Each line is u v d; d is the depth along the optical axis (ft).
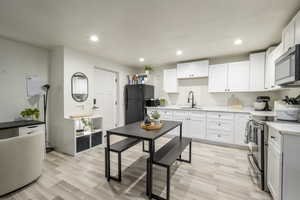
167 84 14.46
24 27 7.09
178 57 12.38
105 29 7.27
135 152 9.61
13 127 7.36
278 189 4.58
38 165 6.47
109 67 13.48
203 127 11.55
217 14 5.90
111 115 14.17
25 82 9.32
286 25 6.72
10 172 5.47
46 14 5.94
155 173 7.06
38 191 5.76
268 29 7.16
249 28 7.09
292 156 4.35
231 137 10.49
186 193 5.62
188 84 14.16
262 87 10.06
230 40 8.58
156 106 14.44
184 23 6.65
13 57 8.80
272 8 5.44
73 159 8.61
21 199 5.33
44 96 10.19
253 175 6.88
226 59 12.25
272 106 10.71
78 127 10.06
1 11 5.70
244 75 10.78
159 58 12.70
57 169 7.44
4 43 8.45
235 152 9.64
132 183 6.29
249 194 5.58
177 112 12.67
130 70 16.28
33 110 9.00
